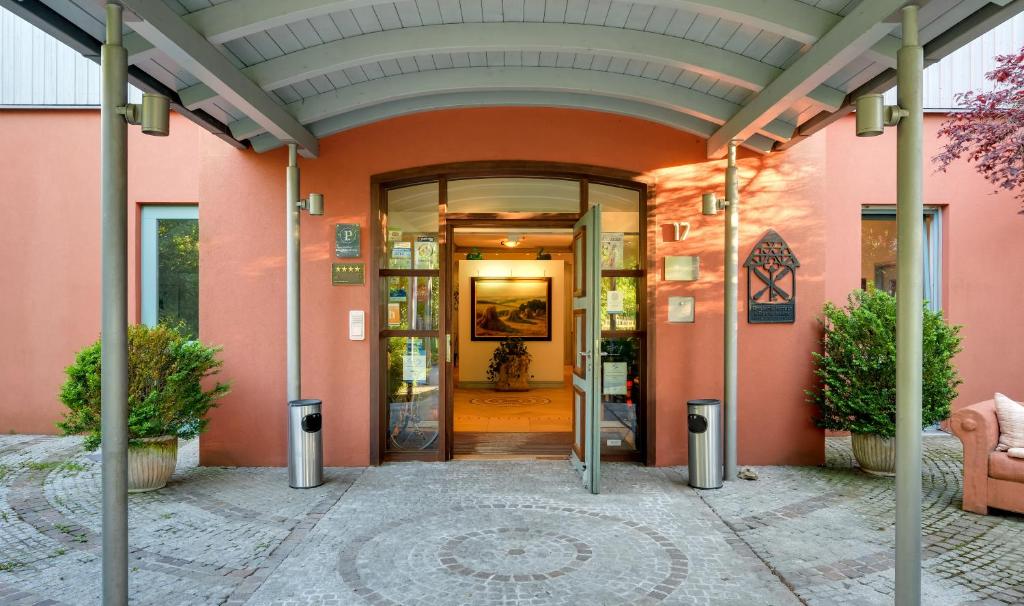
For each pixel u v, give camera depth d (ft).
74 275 23.25
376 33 13.52
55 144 23.29
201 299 18.51
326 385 18.58
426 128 18.81
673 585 10.62
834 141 23.06
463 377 40.14
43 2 10.18
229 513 14.33
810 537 12.82
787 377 18.69
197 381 17.01
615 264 19.35
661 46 13.60
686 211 18.88
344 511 14.44
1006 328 23.30
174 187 23.26
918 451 9.05
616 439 19.26
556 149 18.86
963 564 11.56
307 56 13.69
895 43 11.62
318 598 10.16
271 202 18.54
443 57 15.26
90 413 16.01
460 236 35.99
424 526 13.43
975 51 23.03
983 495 14.26
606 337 19.17
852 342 17.60
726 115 16.30
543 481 16.92
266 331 18.51
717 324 18.78
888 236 24.18
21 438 22.59
